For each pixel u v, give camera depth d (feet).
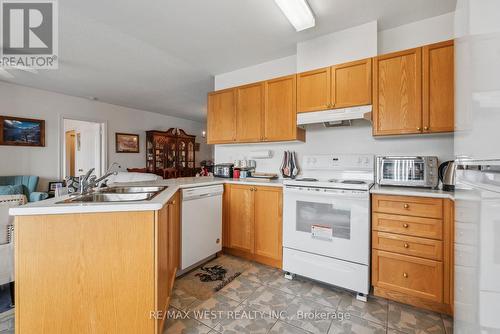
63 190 5.80
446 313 5.38
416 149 7.02
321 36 7.94
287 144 9.36
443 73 5.99
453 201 5.02
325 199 6.48
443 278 5.24
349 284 6.14
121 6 6.50
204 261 8.29
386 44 7.60
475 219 2.44
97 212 3.93
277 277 7.25
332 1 6.27
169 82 13.03
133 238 4.09
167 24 7.36
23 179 13.01
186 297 6.18
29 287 3.75
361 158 7.55
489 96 2.14
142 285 4.13
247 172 9.69
